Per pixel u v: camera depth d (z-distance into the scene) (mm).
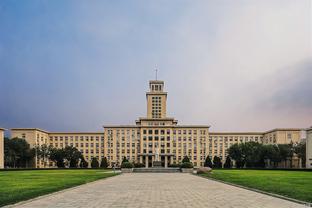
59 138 178125
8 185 36250
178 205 21859
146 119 176875
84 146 177750
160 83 190500
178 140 173375
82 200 24500
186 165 92250
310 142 129625
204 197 26484
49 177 54562
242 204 22344
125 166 93250
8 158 137000
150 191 31766
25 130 158625
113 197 26469
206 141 173625
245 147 139000
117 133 175125
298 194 26203
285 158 139500
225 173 73500
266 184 37156
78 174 68188
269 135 171375
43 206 21391
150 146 172375
